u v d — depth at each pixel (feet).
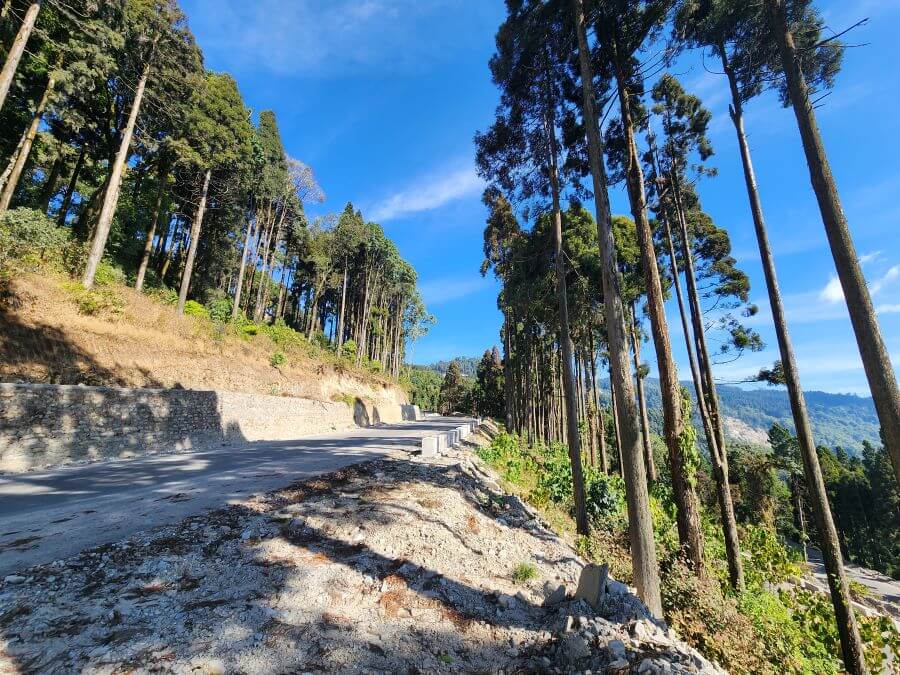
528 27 32.07
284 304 159.53
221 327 70.49
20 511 17.90
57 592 10.73
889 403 15.75
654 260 30.01
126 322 48.60
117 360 43.34
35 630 9.17
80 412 32.96
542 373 119.14
